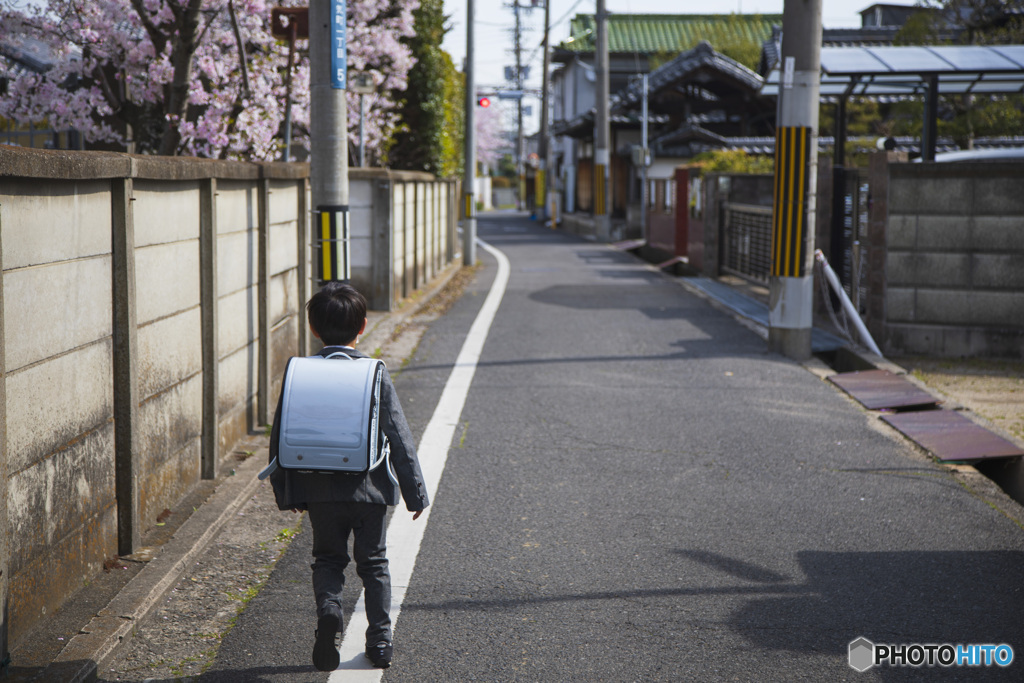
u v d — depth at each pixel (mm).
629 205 31125
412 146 24141
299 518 4867
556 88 53500
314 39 6625
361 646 3566
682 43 43688
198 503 4848
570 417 6914
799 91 8984
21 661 3156
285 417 3225
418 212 14656
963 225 9117
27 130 11938
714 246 16578
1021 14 18250
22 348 3170
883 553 4477
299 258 7078
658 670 3391
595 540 4617
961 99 19750
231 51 11383
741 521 4887
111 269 3902
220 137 10547
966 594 4035
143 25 9930
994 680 3322
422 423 6727
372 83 11828
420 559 4375
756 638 3633
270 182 6344
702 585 4109
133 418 4070
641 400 7438
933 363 9086
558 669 3396
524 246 27250
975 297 9188
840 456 6012
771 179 15969
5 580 3021
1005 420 6879
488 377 8250
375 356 9148
